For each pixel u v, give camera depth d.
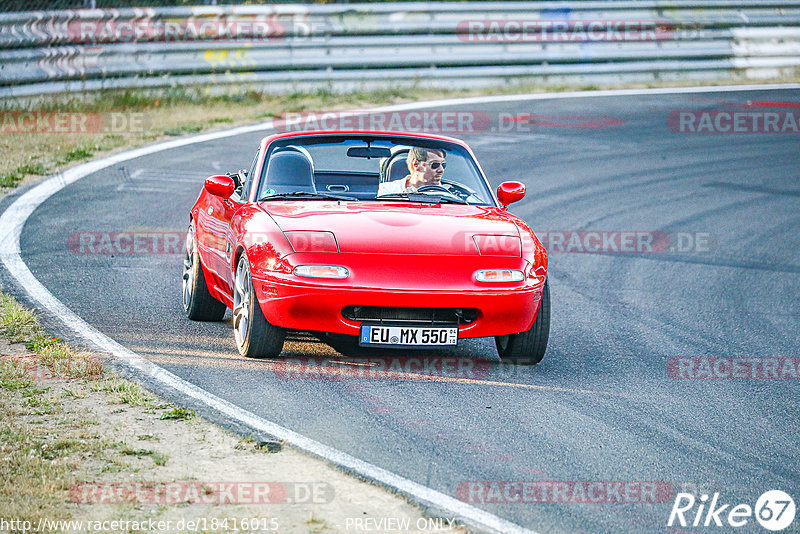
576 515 16.00
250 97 69.25
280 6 69.94
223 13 68.00
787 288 35.62
